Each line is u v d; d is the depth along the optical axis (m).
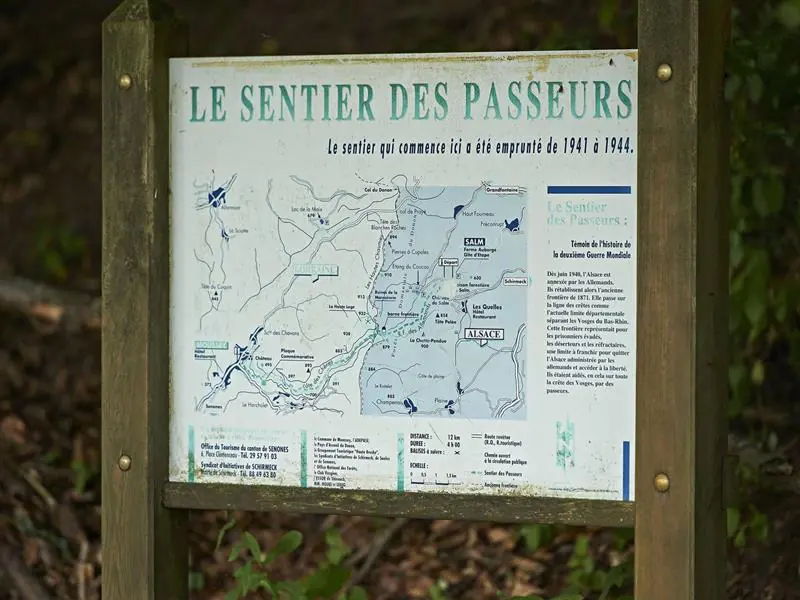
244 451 3.07
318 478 3.04
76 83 7.04
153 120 3.05
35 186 6.85
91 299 5.67
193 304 3.10
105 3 7.09
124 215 3.06
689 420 2.80
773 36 4.00
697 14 2.77
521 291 2.95
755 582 4.34
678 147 2.79
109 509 3.07
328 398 3.04
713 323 2.97
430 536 4.98
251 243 3.07
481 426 2.97
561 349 2.93
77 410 5.73
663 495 2.81
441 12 6.30
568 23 5.96
